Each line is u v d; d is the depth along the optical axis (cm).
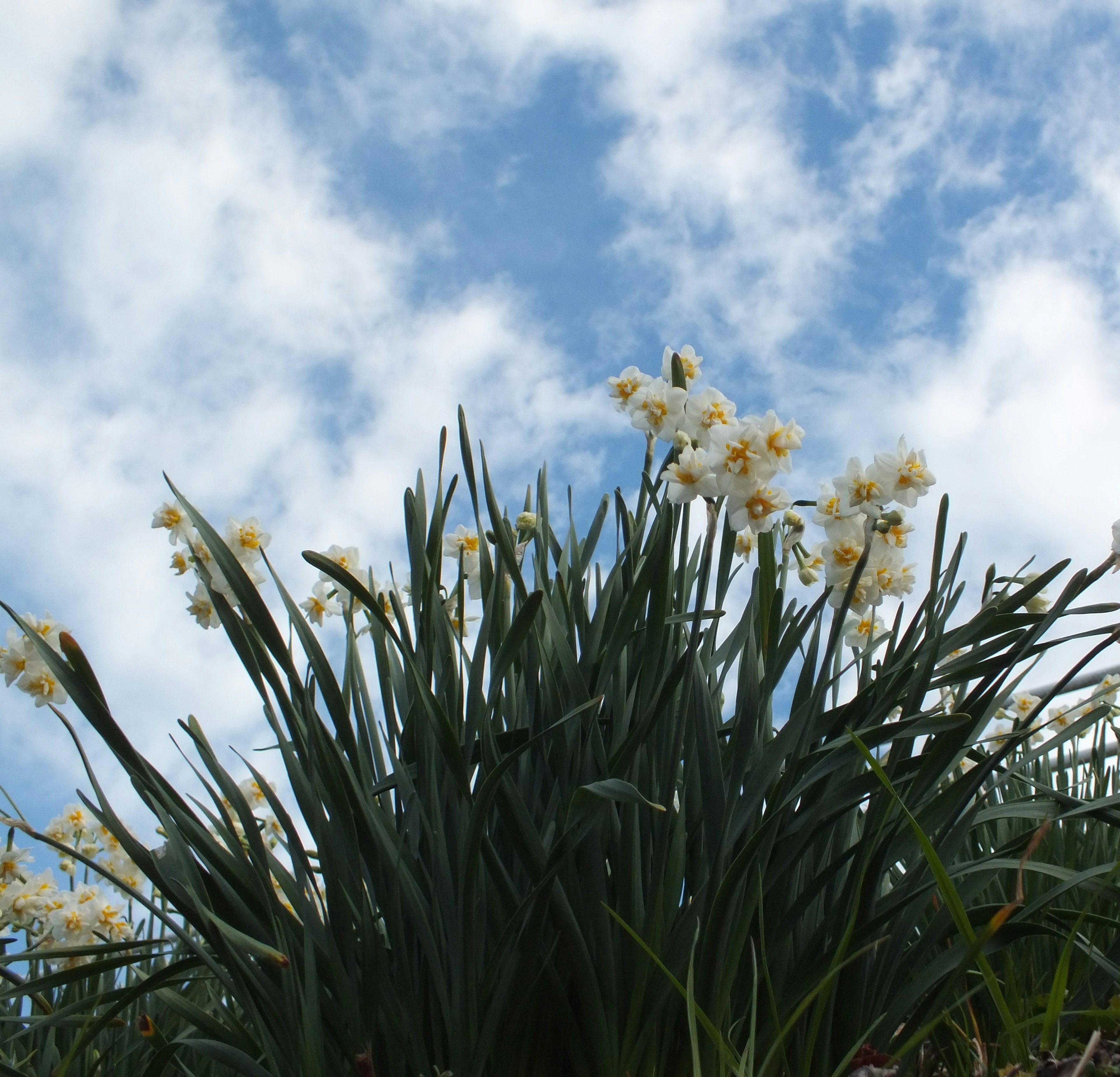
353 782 142
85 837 207
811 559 167
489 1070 140
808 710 143
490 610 150
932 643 148
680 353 163
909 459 147
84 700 141
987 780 159
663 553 149
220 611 146
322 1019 140
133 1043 171
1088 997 146
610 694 153
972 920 144
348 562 165
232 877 145
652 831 146
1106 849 169
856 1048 133
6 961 146
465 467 153
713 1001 139
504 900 141
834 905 144
